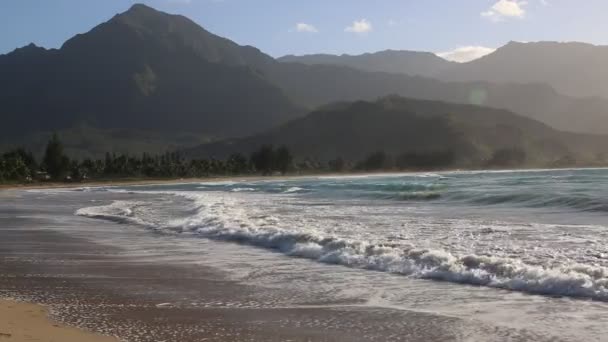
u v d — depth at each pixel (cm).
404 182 7675
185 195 5409
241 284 1303
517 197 3375
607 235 1789
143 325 970
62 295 1207
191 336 906
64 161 13800
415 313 1023
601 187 4484
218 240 2048
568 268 1230
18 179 12169
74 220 2980
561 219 2339
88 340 870
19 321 988
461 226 2145
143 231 2388
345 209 3134
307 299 1150
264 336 907
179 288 1269
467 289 1188
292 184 8600
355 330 933
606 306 1015
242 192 6016
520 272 1231
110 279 1379
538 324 932
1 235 2339
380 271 1403
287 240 1873
